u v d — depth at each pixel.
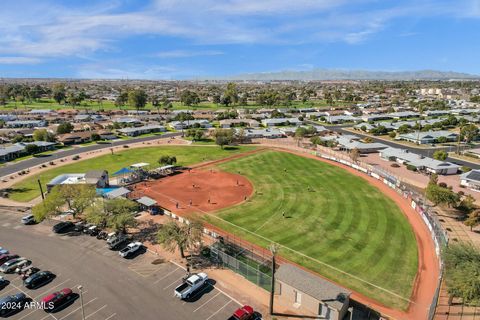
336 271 48.12
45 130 145.88
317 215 67.62
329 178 93.69
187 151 130.12
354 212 69.19
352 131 175.75
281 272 42.66
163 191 84.00
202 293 42.19
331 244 55.88
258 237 58.47
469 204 68.94
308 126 171.88
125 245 54.50
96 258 50.47
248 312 37.34
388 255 52.66
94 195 64.88
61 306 39.59
